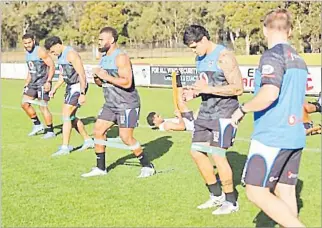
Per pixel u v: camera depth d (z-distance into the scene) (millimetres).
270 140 3350
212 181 4777
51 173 6254
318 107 8234
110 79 5617
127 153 7285
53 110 13172
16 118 11539
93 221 4469
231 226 4281
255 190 3424
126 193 5336
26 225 4383
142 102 14914
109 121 5953
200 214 4613
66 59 7125
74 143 8266
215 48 4543
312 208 4676
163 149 7707
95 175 6098
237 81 4492
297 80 3324
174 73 7977
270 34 3422
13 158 7152
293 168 3541
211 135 4641
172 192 5344
